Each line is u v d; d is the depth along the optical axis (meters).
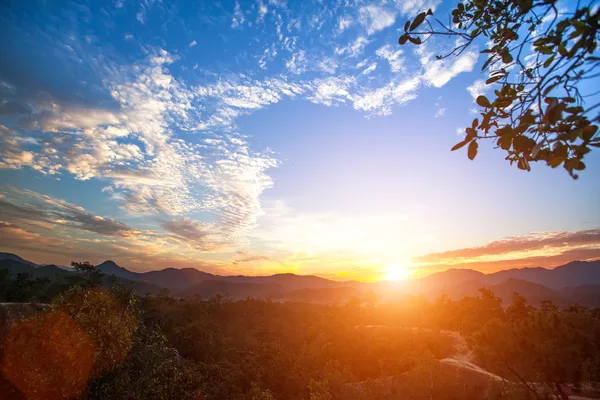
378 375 39.34
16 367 6.63
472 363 27.97
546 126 1.71
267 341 61.31
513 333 11.84
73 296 7.76
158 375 9.32
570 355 11.02
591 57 1.54
